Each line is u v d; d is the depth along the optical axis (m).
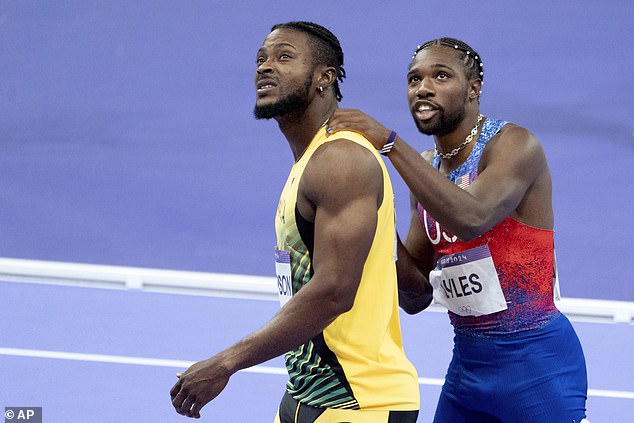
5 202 28.61
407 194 28.05
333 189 9.84
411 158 11.05
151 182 30.11
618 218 27.56
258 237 26.70
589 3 44.34
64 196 29.12
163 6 44.12
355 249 9.76
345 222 9.78
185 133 33.78
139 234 26.77
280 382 18.80
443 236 12.45
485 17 42.62
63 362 19.39
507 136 12.10
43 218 27.66
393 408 10.49
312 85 10.62
